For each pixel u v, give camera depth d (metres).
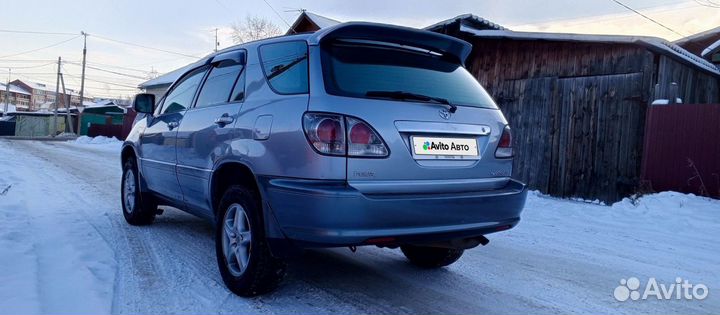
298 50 3.55
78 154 18.06
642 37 9.14
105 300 3.47
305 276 4.25
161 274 4.13
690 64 10.02
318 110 3.13
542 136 11.11
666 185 8.87
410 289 4.05
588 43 10.36
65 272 3.97
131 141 5.92
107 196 7.99
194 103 4.69
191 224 6.09
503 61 11.94
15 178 9.74
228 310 3.44
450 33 12.19
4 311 3.11
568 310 3.74
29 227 5.39
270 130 3.36
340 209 2.96
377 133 3.15
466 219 3.41
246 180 3.73
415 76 3.67
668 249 5.77
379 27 3.53
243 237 3.64
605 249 5.71
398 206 3.10
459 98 3.75
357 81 3.34
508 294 4.03
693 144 8.58
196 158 4.29
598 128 10.18
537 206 8.74
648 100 9.47
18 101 109.69
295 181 3.14
